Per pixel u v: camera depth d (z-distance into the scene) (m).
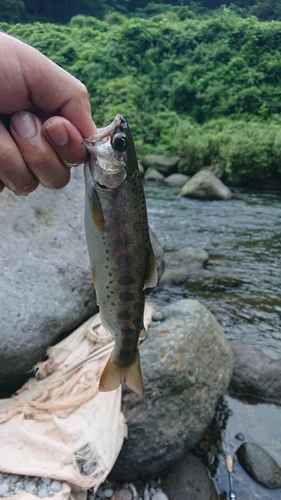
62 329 0.41
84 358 0.37
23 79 0.16
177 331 0.39
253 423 0.39
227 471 0.34
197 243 0.96
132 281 0.20
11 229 0.43
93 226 0.18
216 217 1.22
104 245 0.19
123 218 0.19
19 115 0.16
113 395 0.33
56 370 0.37
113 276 0.19
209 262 0.83
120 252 0.19
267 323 0.57
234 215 1.25
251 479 0.33
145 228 0.19
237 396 0.42
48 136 0.16
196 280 0.73
